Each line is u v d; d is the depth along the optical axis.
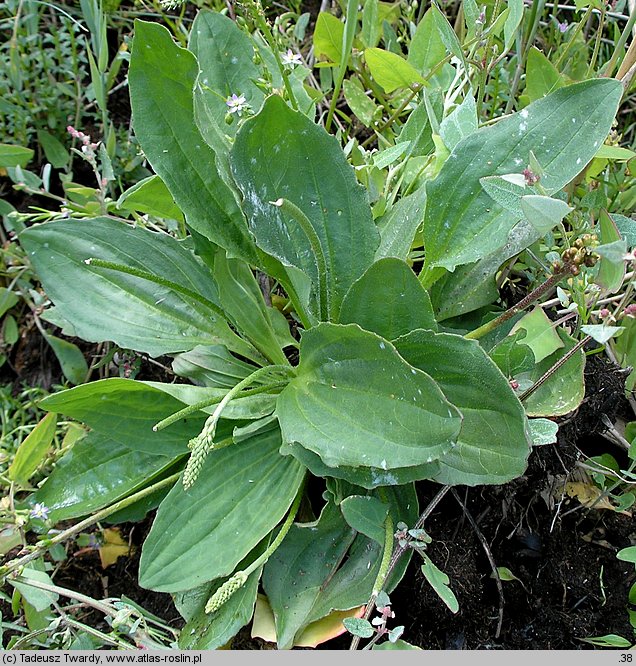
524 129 0.37
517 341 0.38
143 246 0.44
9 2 0.58
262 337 0.42
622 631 0.42
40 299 0.52
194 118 0.35
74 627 0.40
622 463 0.46
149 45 0.36
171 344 0.42
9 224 0.53
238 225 0.39
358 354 0.34
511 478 0.33
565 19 0.64
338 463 0.32
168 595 0.45
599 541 0.44
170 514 0.38
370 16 0.54
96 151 0.59
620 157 0.42
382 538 0.35
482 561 0.43
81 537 0.46
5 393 0.52
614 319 0.38
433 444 0.30
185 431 0.41
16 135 0.58
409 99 0.52
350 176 0.37
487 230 0.37
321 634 0.37
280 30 0.56
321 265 0.36
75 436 0.48
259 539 0.37
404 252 0.41
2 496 0.46
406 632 0.41
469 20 0.44
